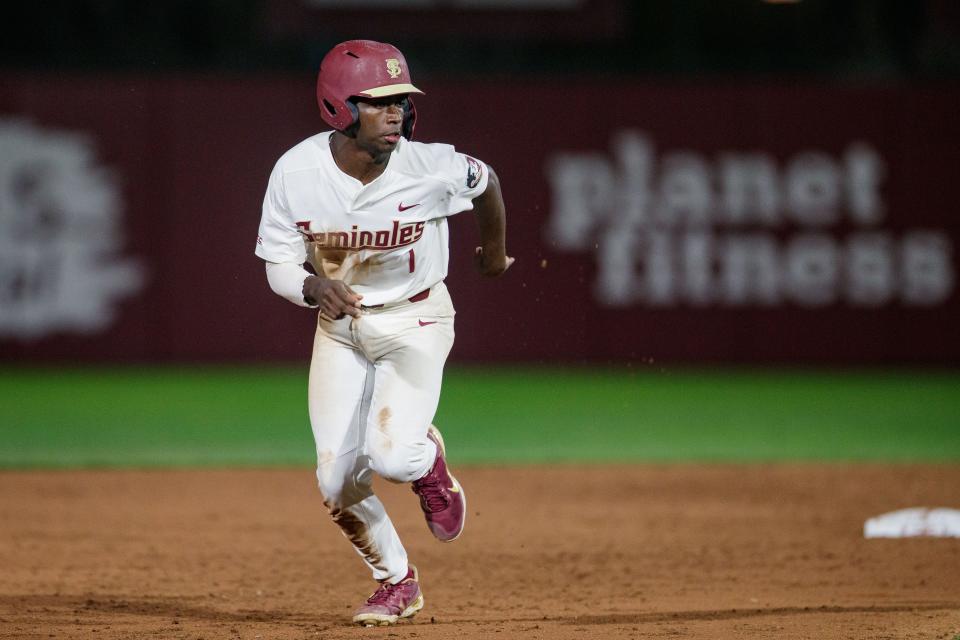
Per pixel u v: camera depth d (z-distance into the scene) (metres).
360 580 23.73
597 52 75.25
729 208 62.19
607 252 61.72
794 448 41.41
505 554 26.25
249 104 60.19
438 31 60.59
